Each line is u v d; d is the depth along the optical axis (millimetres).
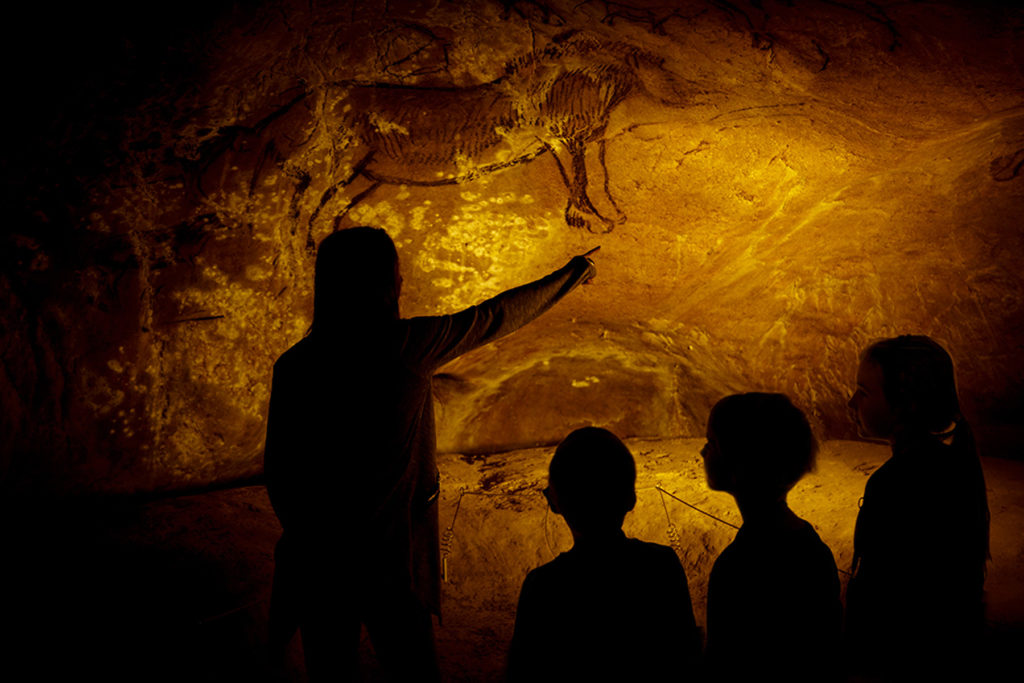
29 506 3291
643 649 1489
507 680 1556
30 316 3090
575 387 4523
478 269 3723
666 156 3434
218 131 3029
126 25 2676
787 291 4477
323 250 1863
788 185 3594
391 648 1882
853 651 1739
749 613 1500
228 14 2746
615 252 3881
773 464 1525
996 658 2328
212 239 3275
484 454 4391
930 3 3104
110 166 2955
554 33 3084
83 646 2449
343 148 3217
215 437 3592
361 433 1800
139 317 3270
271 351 3602
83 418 3277
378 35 2975
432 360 1855
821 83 3189
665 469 3871
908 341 1781
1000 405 4488
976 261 4266
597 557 1552
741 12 3107
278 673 2559
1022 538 3059
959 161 3625
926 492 1671
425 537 2047
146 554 2982
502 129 3285
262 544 3158
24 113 2730
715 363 4648
